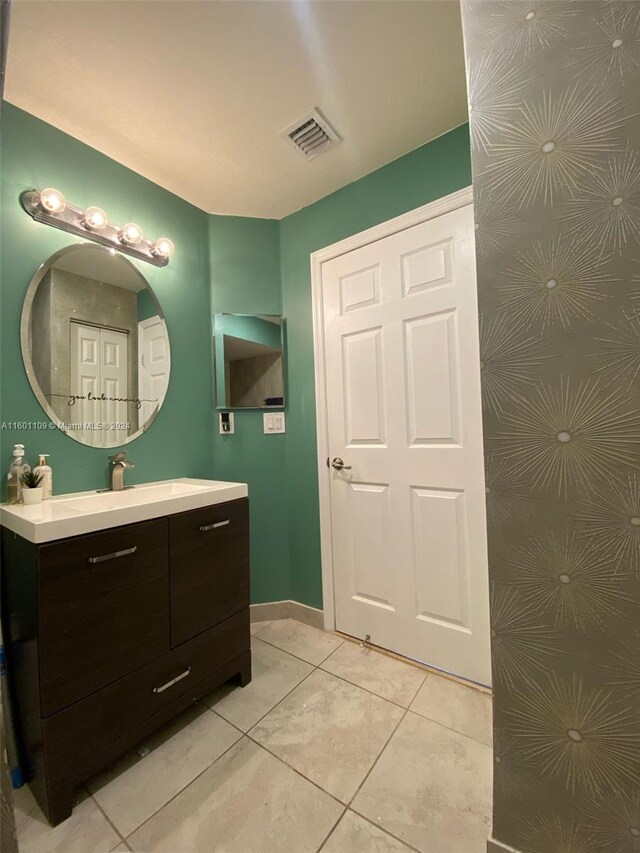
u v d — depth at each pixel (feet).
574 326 2.38
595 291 2.31
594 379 2.33
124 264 5.57
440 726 4.31
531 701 2.58
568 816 2.46
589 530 2.36
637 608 2.23
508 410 2.61
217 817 3.32
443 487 5.30
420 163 5.42
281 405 6.91
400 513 5.69
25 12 3.47
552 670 2.50
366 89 4.46
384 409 5.84
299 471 6.86
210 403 6.66
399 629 5.70
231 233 6.88
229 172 5.81
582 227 2.34
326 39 3.85
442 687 4.99
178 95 4.43
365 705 4.66
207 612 4.63
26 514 3.59
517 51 2.54
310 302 6.70
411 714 4.50
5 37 2.92
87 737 3.48
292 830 3.19
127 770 3.80
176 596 4.28
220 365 6.69
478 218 2.70
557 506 2.46
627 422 2.24
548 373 2.47
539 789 2.56
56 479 4.75
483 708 4.59
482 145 2.68
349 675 5.27
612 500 2.29
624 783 2.28
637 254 2.19
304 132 5.09
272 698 4.82
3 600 3.79
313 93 4.48
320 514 6.53
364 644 6.02
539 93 2.47
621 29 2.21
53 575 3.28
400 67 4.20
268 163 5.65
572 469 2.40
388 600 5.82
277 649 5.92
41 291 4.66
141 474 5.70
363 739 4.13
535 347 2.51
